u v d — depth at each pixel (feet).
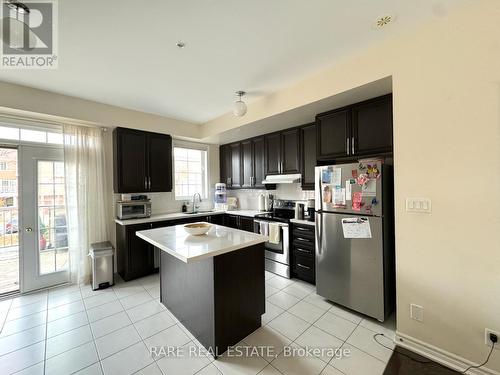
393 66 5.98
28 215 9.32
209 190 15.58
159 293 9.15
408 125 5.75
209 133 13.05
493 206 4.71
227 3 4.72
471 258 4.98
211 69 7.41
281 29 5.58
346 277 7.56
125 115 10.87
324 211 8.11
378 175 6.79
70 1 4.53
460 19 4.99
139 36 5.72
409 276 5.85
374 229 6.89
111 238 11.28
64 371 5.28
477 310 4.93
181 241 6.41
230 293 6.01
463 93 4.99
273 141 12.14
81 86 8.46
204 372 5.24
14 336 6.51
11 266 9.51
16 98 8.13
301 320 7.21
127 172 10.99
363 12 5.05
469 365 5.04
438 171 5.35
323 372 5.20
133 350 5.96
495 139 4.66
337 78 7.18
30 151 9.35
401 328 6.02
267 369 5.31
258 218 11.80
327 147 8.82
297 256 10.12
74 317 7.45
